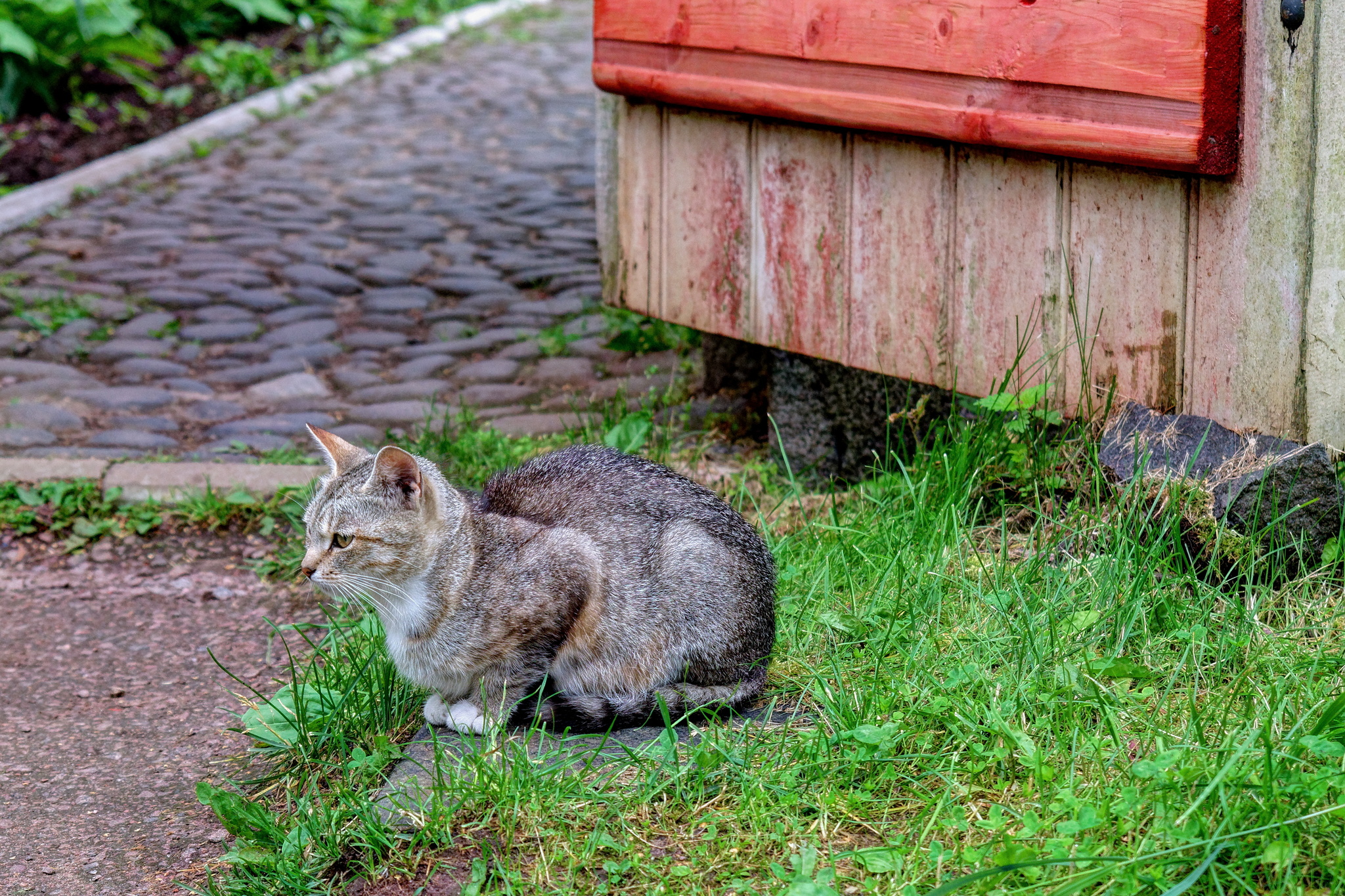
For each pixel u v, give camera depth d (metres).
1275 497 4.06
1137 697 3.60
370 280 8.67
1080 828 2.99
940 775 3.35
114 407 6.92
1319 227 3.94
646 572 3.88
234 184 10.77
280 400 7.04
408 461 3.69
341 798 3.58
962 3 4.54
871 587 4.41
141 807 3.97
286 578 5.49
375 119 12.82
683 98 5.57
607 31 5.89
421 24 16.70
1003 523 4.36
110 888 3.57
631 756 3.46
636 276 6.21
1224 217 4.12
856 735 3.41
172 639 5.05
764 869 3.15
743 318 5.75
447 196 10.45
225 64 14.00
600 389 7.02
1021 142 4.43
